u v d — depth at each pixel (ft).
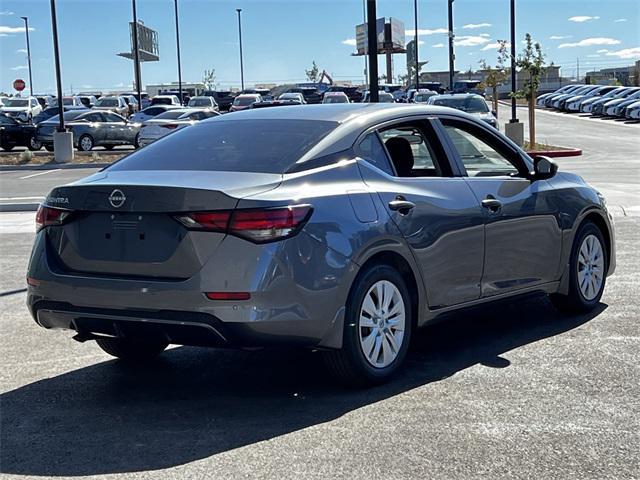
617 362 18.93
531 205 21.27
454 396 16.89
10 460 14.28
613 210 45.01
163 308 15.74
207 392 17.87
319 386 17.94
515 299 21.36
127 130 108.68
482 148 21.36
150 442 14.94
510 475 13.09
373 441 14.60
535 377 18.01
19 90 175.52
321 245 16.10
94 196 16.53
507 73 119.65
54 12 90.63
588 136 118.21
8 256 36.27
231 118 19.92
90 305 16.49
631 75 291.58
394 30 242.99
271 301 15.47
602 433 14.76
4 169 86.79
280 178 16.43
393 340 17.83
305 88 196.85
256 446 14.55
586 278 23.43
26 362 20.49
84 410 16.87
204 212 15.52
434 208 18.61
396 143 19.43
